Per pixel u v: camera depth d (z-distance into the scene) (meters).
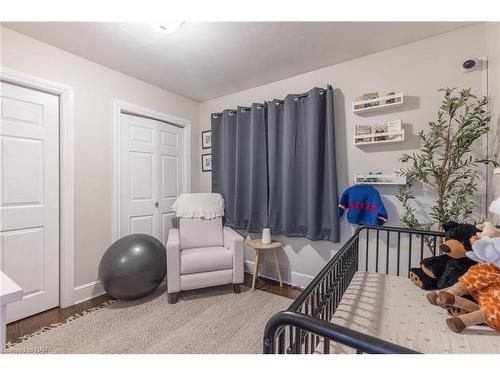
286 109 2.34
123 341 1.52
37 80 1.78
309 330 0.60
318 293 0.96
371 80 2.02
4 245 1.69
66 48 1.91
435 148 1.73
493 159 1.52
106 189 2.22
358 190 2.01
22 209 1.77
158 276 2.07
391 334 0.90
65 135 1.94
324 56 2.05
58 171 1.95
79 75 2.03
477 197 1.64
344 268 1.35
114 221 2.27
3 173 1.68
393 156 1.94
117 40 1.81
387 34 1.75
